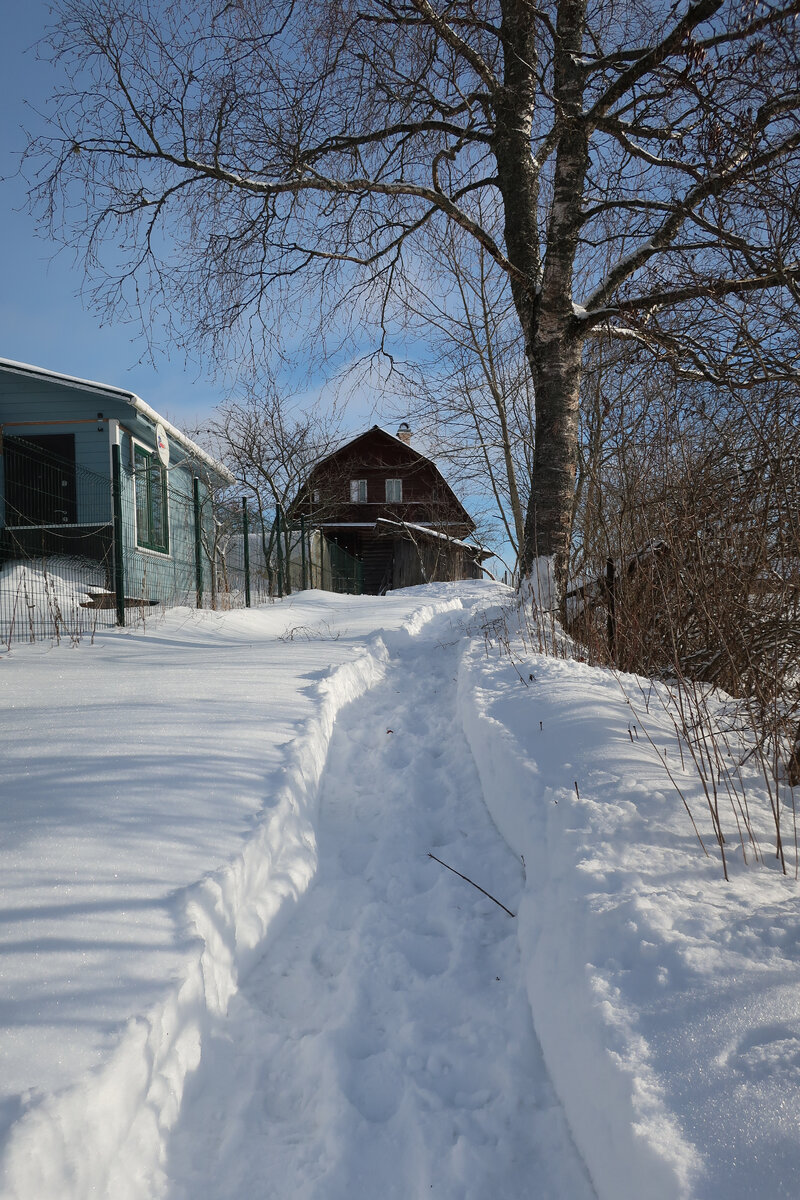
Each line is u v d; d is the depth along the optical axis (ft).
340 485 102.01
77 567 41.34
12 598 33.60
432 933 10.65
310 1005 9.12
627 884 8.07
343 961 9.92
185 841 9.87
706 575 16.84
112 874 8.65
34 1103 5.28
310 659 24.54
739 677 15.75
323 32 23.80
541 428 26.43
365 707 21.59
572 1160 6.64
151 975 7.16
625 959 7.00
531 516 26.61
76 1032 6.15
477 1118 7.29
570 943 7.77
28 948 7.04
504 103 26.16
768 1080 5.23
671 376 22.71
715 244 20.92
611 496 23.63
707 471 17.97
